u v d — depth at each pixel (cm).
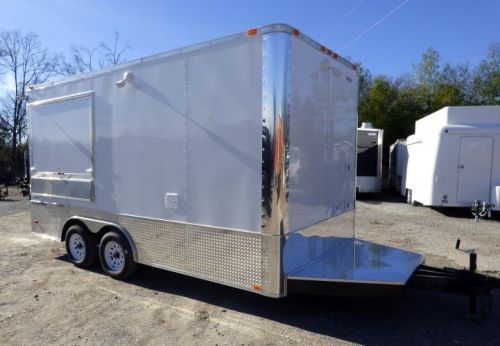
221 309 404
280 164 336
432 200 1062
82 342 335
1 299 432
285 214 341
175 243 417
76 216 535
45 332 354
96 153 497
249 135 351
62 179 551
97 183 500
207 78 378
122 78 457
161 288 464
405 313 396
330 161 436
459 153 1029
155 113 426
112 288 464
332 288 345
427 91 2723
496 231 855
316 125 397
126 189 463
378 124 2580
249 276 358
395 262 400
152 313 394
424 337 346
